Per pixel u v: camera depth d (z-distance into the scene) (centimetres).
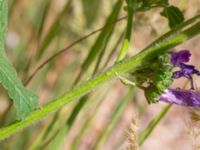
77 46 74
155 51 49
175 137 108
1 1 49
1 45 49
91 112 71
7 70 49
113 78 49
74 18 74
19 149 73
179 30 49
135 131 52
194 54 105
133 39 69
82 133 67
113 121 66
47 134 65
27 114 48
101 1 74
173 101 51
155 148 106
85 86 49
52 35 67
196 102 51
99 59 63
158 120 62
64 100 49
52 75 95
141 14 60
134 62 49
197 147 54
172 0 60
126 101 65
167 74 50
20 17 98
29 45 76
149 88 50
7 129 49
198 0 59
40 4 98
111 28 61
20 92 48
